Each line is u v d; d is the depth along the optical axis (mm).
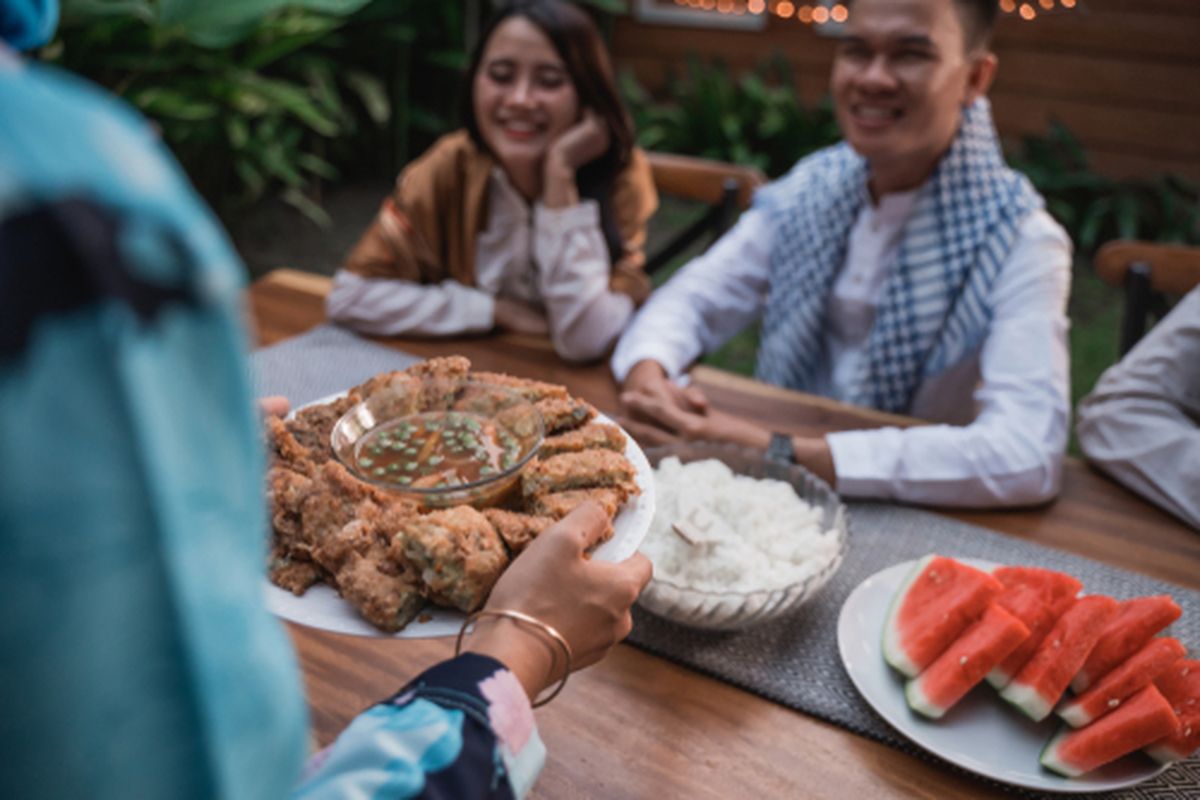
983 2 1733
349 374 1873
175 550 321
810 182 2186
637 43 6914
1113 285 2061
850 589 1313
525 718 625
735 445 1582
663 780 1011
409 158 6516
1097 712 1028
